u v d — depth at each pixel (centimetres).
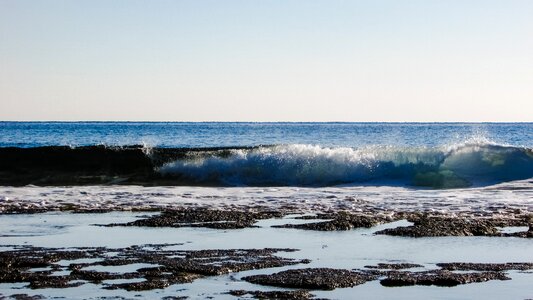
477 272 1124
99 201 2092
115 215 1792
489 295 990
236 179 2830
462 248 1345
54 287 1009
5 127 16575
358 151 2920
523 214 1788
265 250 1305
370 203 2052
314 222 1666
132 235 1477
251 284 1040
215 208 1933
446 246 1366
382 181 2762
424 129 15150
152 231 1531
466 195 2278
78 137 9056
